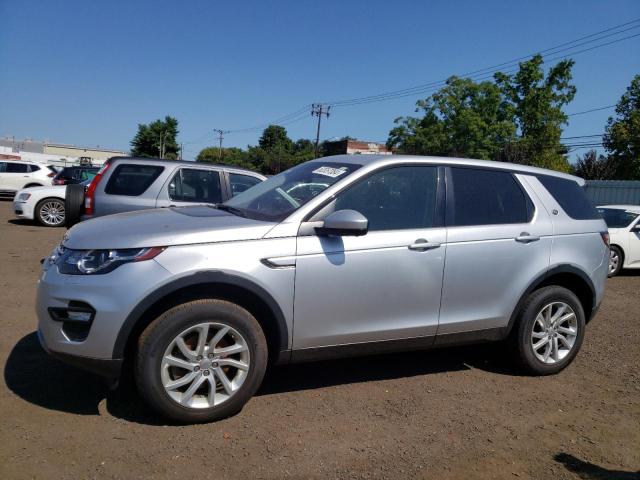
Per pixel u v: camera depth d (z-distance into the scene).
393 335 4.02
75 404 3.62
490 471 3.14
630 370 4.98
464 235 4.23
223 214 4.04
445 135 36.50
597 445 3.52
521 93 35.50
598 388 4.51
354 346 3.92
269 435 3.38
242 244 3.51
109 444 3.15
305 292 3.66
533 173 4.82
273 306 3.57
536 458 3.32
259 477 2.93
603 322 6.73
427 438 3.48
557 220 4.73
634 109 35.50
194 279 3.34
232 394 3.49
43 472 2.84
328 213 3.82
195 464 3.01
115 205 7.09
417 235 4.04
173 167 7.44
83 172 19.50
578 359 5.25
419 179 4.23
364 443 3.36
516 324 4.56
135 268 3.27
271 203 4.09
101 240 3.39
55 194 13.54
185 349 3.36
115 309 3.21
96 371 3.29
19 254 9.04
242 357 3.52
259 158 83.12
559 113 34.47
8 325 5.11
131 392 3.85
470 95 36.50
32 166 21.81
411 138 38.25
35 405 3.56
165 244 3.35
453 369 4.77
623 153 35.19
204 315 3.36
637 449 3.50
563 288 4.71
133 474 2.88
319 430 3.49
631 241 10.40
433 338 4.20
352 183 3.95
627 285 9.52
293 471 3.01
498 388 4.39
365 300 3.86
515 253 4.42
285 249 3.60
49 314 3.33
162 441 3.23
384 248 3.90
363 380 4.40
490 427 3.69
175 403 3.34
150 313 3.37
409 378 4.50
